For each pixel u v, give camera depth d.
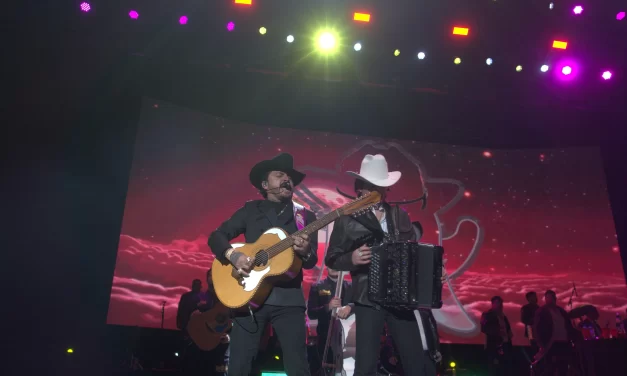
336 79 7.92
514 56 7.75
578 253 8.14
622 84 7.89
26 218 7.68
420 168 8.49
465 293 7.97
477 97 8.09
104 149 8.02
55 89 7.89
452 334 7.78
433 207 8.32
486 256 8.15
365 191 3.81
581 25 7.66
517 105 8.38
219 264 3.42
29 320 7.44
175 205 7.72
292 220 3.59
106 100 8.08
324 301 6.37
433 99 8.39
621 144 8.68
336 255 3.52
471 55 7.75
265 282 3.23
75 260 7.70
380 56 7.78
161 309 7.29
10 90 7.77
